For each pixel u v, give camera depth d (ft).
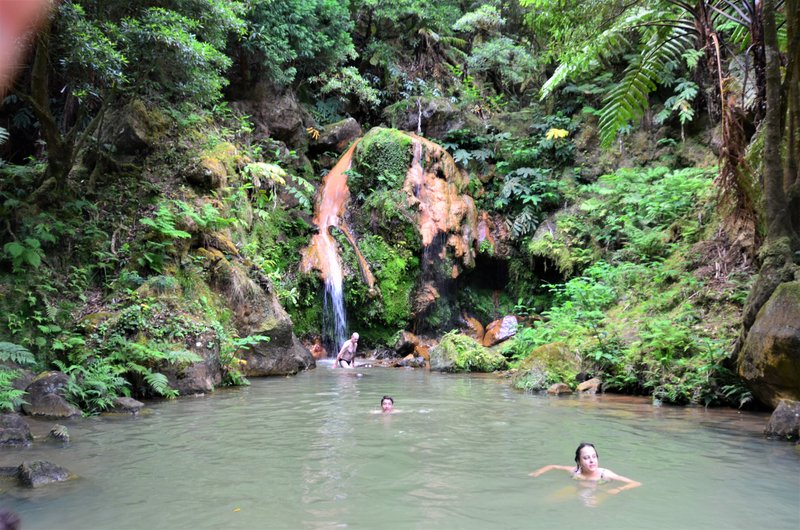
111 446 19.43
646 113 60.64
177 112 46.06
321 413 25.86
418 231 55.83
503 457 18.01
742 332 27.07
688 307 35.24
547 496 14.21
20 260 30.22
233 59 56.24
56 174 35.58
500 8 79.15
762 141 30.01
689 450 19.20
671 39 35.83
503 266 61.62
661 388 30.30
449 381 38.47
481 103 71.77
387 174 58.08
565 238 56.95
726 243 39.11
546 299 59.72
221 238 41.91
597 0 34.99
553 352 35.58
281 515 12.82
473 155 63.62
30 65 34.35
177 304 34.73
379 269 55.16
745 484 15.31
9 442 19.52
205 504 13.57
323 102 66.23
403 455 18.20
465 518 12.68
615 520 12.60
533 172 61.57
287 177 57.72
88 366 28.19
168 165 43.24
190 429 22.26
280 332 41.04
